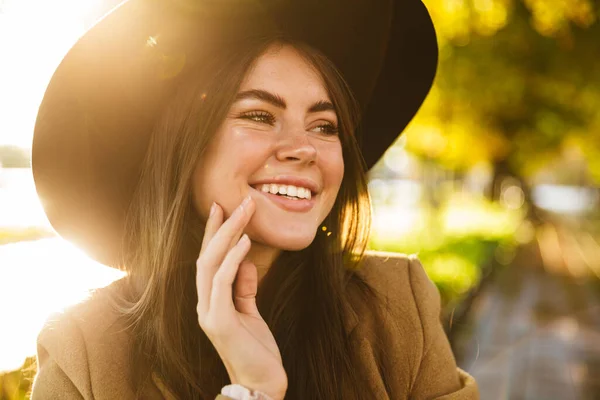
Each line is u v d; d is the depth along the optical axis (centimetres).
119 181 153
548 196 7088
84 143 143
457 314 684
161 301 135
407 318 163
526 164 2523
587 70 1116
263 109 130
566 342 761
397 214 2381
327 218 159
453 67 1061
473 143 1547
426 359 160
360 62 167
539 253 2017
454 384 160
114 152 150
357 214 162
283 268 156
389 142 191
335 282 157
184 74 138
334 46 160
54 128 136
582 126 1662
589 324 881
